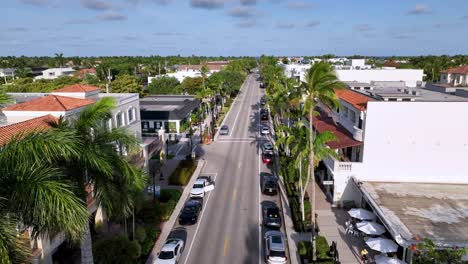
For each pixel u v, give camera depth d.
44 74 131.25
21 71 124.19
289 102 39.97
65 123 15.92
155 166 39.81
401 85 48.81
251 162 44.81
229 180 38.44
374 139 28.78
